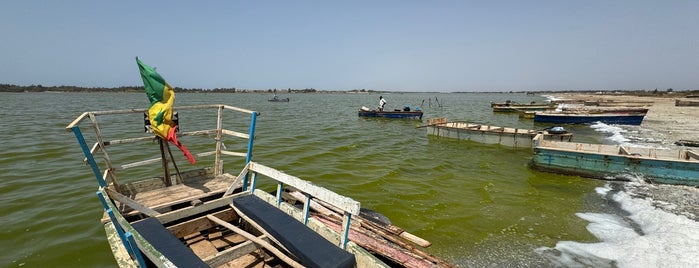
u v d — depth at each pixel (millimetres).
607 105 49406
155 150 15773
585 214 8789
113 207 4211
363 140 20516
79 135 5102
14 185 10016
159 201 5766
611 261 6426
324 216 6762
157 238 4215
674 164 10875
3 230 7070
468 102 94312
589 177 12258
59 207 8367
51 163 12789
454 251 6832
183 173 6910
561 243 7176
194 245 5281
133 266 4234
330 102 90938
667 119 34062
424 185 11148
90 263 5941
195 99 112312
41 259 6004
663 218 8180
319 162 14148
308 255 4125
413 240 6406
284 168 12914
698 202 9461
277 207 5875
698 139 21359
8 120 28672
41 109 44219
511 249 6926
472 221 8273
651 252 6617
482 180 11977
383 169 13062
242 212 5473
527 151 17594
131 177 11133
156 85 5766
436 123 22672
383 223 7496
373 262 4141
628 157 11492
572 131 26984
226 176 7219
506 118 38875
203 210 5633
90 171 11680
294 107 61438
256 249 4754
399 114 33719
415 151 17328
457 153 17000
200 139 19219
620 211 8992
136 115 38625
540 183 11695
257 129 25703
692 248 6688
